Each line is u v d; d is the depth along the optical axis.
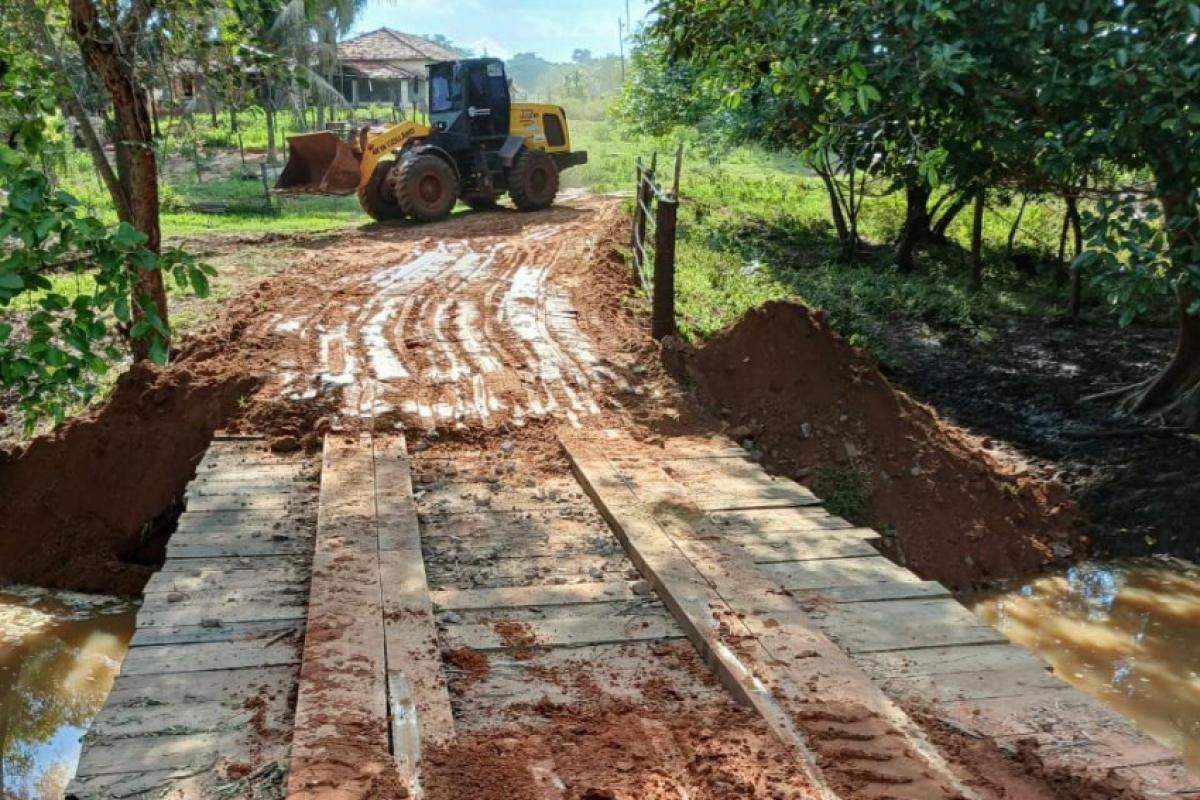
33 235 4.66
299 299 11.80
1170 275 7.85
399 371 8.99
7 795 5.03
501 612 5.04
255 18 8.96
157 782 3.64
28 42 7.80
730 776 3.68
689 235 17.91
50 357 5.05
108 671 6.16
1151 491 8.58
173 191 23.88
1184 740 5.54
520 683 4.42
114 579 7.29
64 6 8.45
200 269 5.24
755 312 9.23
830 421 8.63
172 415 8.10
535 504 6.52
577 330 10.68
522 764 3.77
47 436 7.98
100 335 5.13
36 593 7.21
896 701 4.23
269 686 4.28
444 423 7.84
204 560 5.47
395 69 48.25
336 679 4.16
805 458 8.35
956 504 8.17
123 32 8.20
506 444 7.59
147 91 8.73
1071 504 8.58
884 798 3.56
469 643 4.71
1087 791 3.61
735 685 4.30
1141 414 10.23
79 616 6.87
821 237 20.27
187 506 6.25
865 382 8.88
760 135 16.78
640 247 13.45
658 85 19.92
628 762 3.82
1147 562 7.98
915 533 7.91
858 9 7.98
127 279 5.02
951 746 3.92
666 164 30.95
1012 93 7.96
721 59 9.49
